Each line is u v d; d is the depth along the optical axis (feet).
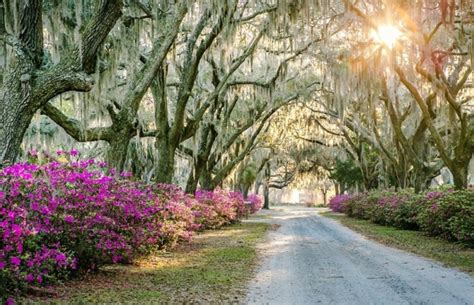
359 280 26.13
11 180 20.30
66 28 39.50
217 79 63.10
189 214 42.34
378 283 25.14
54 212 22.56
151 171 71.92
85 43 25.16
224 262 33.27
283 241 49.03
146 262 32.65
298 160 143.33
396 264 31.86
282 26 52.80
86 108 42.73
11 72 24.71
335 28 62.80
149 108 74.84
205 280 26.20
